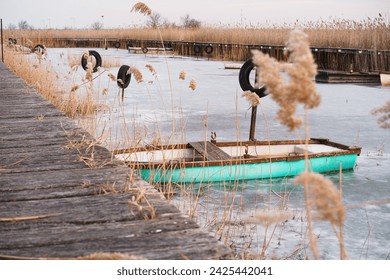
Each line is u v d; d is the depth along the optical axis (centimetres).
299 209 853
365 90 2911
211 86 3027
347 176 1088
